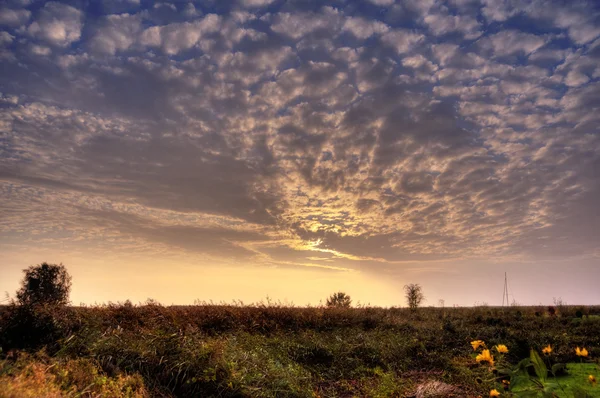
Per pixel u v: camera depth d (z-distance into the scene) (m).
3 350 6.67
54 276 13.85
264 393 6.36
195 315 11.32
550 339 9.88
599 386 5.61
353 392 7.33
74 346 7.13
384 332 11.75
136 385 6.03
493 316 15.34
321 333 11.39
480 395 6.35
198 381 6.51
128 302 10.89
